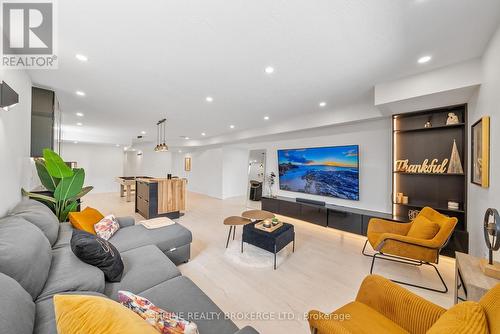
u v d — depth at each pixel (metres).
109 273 1.51
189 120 5.01
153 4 1.42
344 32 1.72
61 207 2.86
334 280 2.34
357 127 4.09
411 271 2.54
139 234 2.51
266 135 5.57
